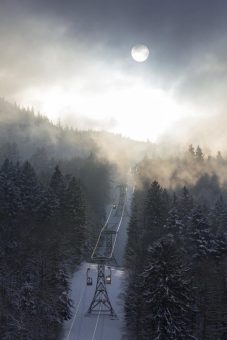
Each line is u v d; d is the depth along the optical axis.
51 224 79.38
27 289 59.22
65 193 86.56
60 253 74.00
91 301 73.94
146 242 80.31
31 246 72.56
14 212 79.56
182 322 45.16
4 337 52.22
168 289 44.38
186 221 81.00
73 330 63.41
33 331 55.16
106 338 61.50
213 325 54.88
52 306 60.03
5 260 67.75
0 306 56.19
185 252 68.62
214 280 60.41
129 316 62.16
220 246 70.81
